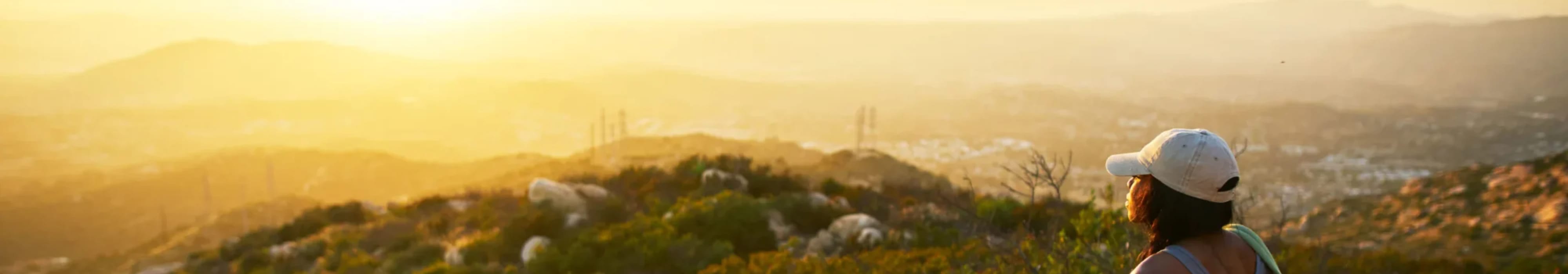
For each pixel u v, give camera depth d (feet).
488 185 298.15
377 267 73.51
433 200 115.65
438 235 90.07
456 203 113.91
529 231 73.10
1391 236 112.98
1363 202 132.36
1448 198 122.93
